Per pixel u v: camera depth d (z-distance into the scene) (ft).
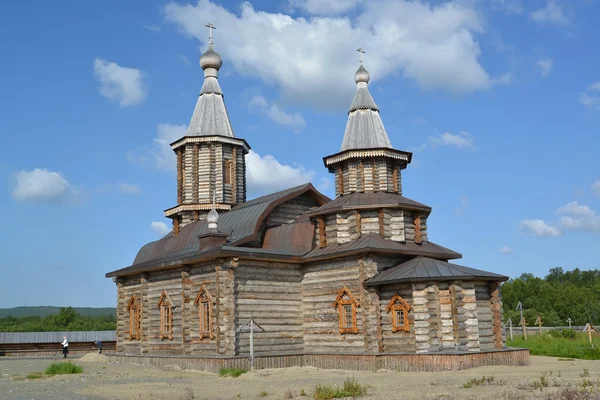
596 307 321.52
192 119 151.94
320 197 131.23
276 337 111.24
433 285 96.63
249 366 105.29
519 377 77.92
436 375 86.28
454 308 95.50
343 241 113.19
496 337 102.22
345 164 122.72
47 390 81.25
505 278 103.65
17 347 185.26
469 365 93.56
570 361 108.27
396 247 108.27
